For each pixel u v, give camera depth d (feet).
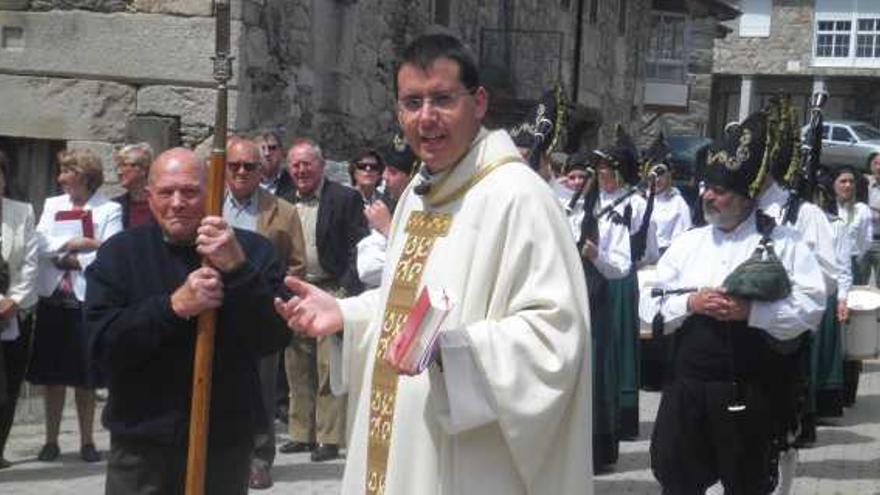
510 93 58.34
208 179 13.43
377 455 11.93
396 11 45.01
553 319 11.11
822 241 21.12
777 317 16.79
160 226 14.19
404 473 11.53
